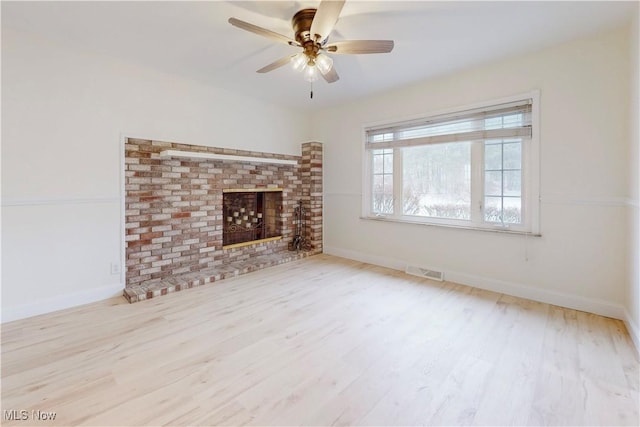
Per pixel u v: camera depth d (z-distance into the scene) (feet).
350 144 14.55
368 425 4.55
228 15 7.25
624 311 7.84
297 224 15.96
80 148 9.04
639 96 6.52
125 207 9.98
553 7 6.87
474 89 10.39
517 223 9.90
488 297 9.71
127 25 7.69
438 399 5.10
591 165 8.30
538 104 9.09
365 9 6.92
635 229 6.96
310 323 7.89
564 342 6.90
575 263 8.69
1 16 7.27
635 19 6.86
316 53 7.09
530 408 4.89
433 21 7.45
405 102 12.29
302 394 5.21
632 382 5.51
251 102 13.56
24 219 8.19
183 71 10.69
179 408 4.88
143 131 10.32
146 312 8.55
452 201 11.44
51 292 8.63
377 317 8.25
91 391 5.27
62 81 8.67
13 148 7.97
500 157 10.19
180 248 11.40
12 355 6.36
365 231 14.15
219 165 12.50
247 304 9.14
